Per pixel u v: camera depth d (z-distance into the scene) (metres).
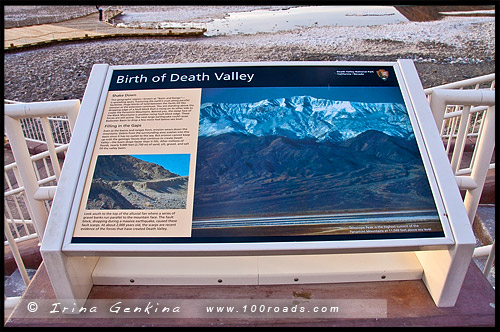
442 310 1.64
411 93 1.88
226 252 1.50
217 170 1.67
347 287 1.76
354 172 1.67
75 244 1.49
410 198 1.60
